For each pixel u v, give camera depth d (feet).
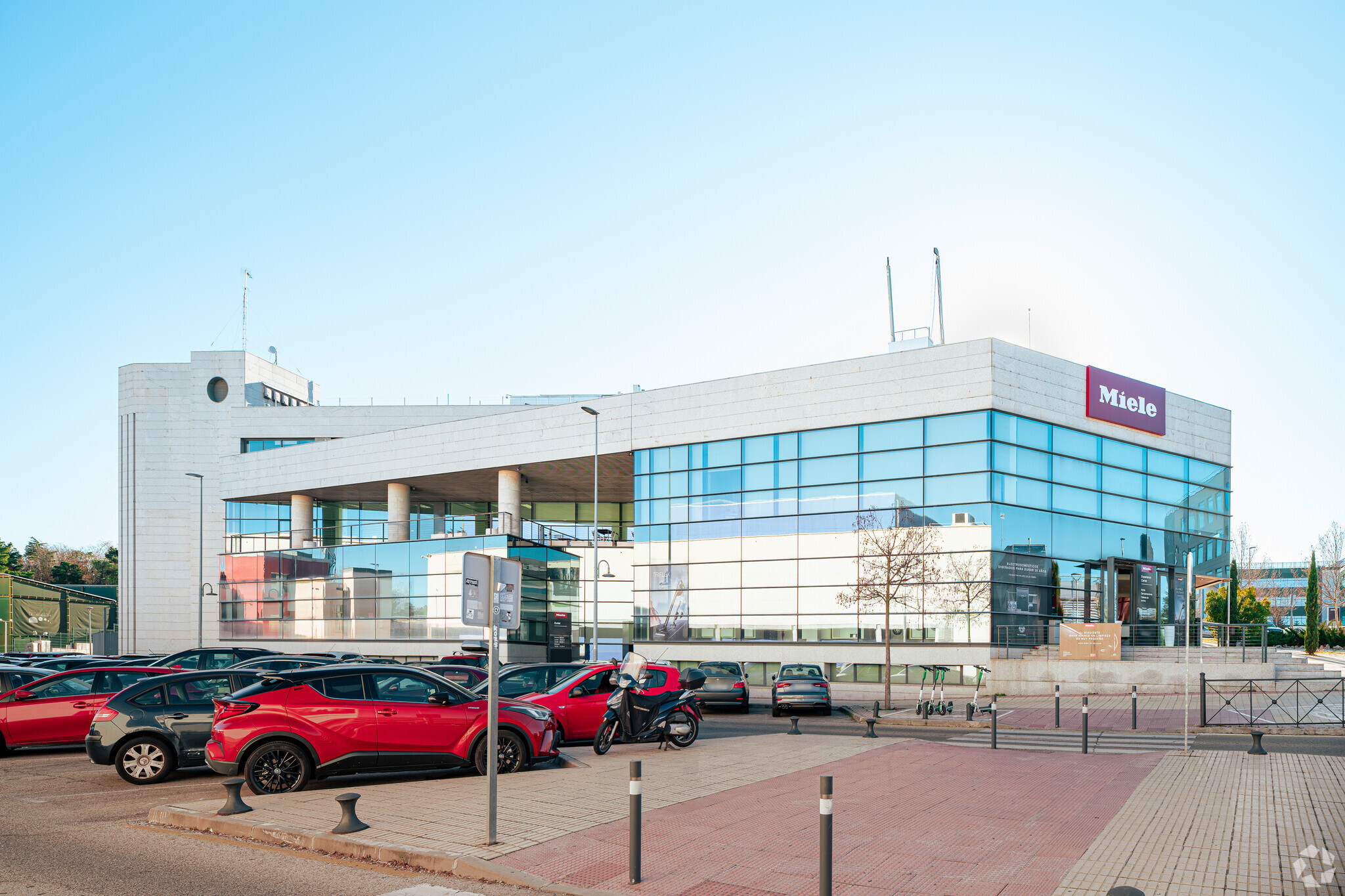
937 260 146.20
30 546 390.63
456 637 148.25
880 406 117.91
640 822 26.99
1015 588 109.60
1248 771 45.24
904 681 111.34
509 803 37.42
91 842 32.96
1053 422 115.75
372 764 42.65
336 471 176.76
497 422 156.87
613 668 62.18
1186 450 131.03
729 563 127.65
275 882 27.45
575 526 191.42
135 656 90.63
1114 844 30.22
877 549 102.73
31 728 58.08
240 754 40.73
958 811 35.78
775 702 89.04
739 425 129.18
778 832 32.40
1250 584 263.70
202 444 208.33
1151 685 96.07
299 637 169.78
